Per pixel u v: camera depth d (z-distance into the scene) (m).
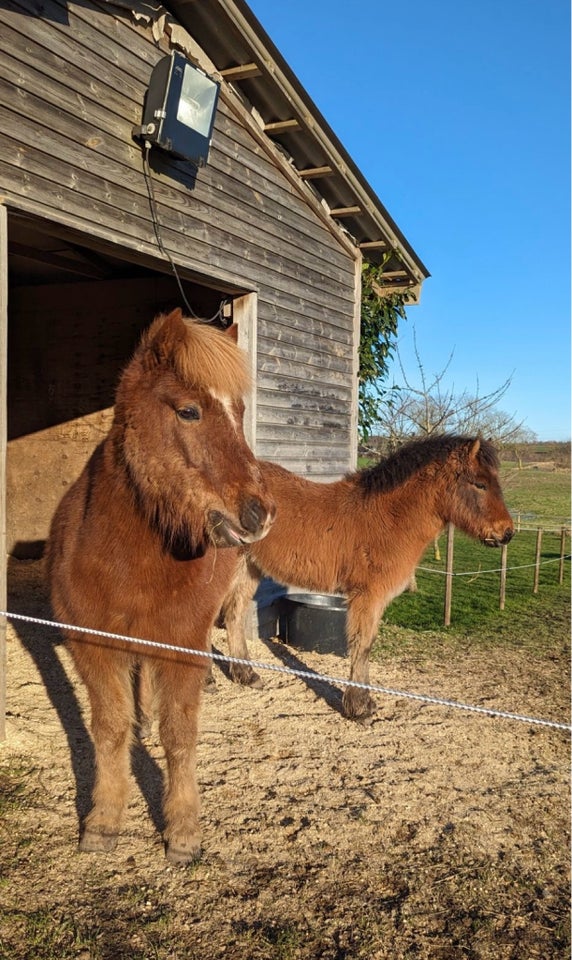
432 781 3.87
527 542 15.89
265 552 5.12
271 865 2.99
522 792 3.79
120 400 2.75
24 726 4.14
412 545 4.82
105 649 2.79
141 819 3.26
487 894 2.87
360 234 7.98
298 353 7.05
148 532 2.71
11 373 9.20
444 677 5.80
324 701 5.07
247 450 2.62
